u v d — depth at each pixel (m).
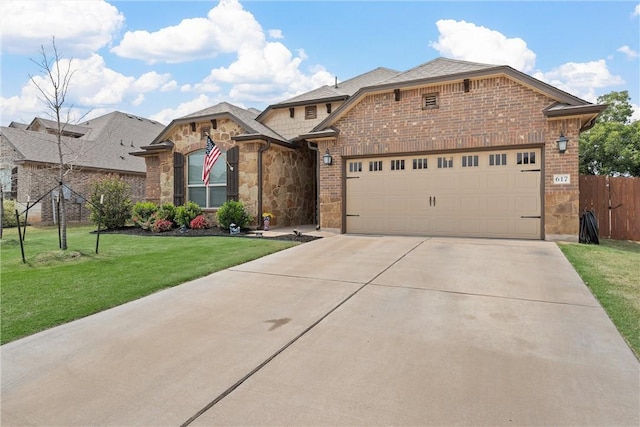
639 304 4.65
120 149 23.08
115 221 14.35
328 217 11.66
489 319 4.28
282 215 13.89
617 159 18.91
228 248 8.80
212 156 12.12
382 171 11.10
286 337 3.93
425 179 10.57
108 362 3.46
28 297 5.30
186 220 12.85
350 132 11.34
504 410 2.58
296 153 14.98
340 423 2.49
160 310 4.82
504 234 9.71
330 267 6.93
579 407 2.61
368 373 3.15
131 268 6.97
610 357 3.34
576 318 4.25
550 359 3.31
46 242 10.80
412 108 10.53
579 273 6.11
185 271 6.67
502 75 9.44
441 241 9.38
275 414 2.61
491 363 3.26
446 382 2.97
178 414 2.63
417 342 3.73
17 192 18.17
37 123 23.28
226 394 2.88
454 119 10.04
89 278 6.28
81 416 2.64
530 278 5.88
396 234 10.91
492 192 9.83
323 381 3.04
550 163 9.11
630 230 10.73
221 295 5.41
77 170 19.00
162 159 14.64
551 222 9.12
